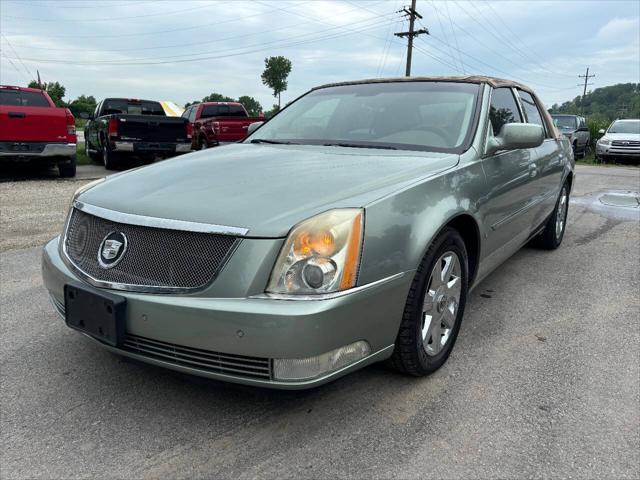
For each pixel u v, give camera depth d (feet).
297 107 13.71
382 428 7.89
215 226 7.27
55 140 33.47
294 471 6.97
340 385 9.05
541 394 8.87
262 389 7.64
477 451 7.39
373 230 7.53
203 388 8.96
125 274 7.70
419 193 8.54
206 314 7.02
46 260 9.12
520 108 14.38
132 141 39.42
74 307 8.16
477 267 10.76
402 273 7.92
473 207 9.84
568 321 12.06
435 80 12.75
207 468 7.01
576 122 65.10
